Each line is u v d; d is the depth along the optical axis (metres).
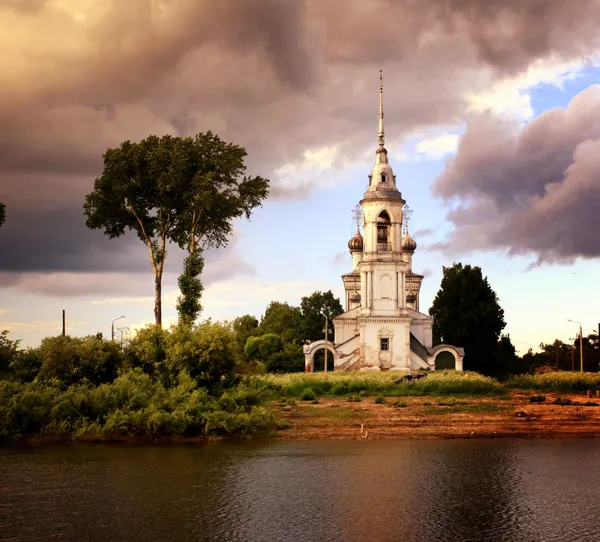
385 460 43.28
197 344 55.47
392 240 111.50
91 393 50.38
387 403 62.72
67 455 44.56
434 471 40.62
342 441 49.00
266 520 32.62
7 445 47.59
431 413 57.41
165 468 41.16
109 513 33.34
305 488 37.22
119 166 71.00
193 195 71.06
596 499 35.66
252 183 75.75
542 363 137.75
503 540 30.36
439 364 110.06
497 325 118.06
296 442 48.66
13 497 35.75
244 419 49.53
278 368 116.75
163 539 30.38
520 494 36.44
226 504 34.59
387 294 110.31
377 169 113.69
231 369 56.09
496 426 53.00
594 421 54.62
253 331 145.38
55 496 35.78
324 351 116.00
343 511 33.66
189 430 49.62
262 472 40.31
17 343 57.66
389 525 32.03
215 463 42.34
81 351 55.22
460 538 30.47
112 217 74.06
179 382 53.72
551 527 31.95
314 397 66.88
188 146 71.88
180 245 76.56
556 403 62.69
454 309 118.88
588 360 133.75
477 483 38.25
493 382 77.31
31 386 50.72
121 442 48.34
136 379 52.22
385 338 109.38
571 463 42.66
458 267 121.94
